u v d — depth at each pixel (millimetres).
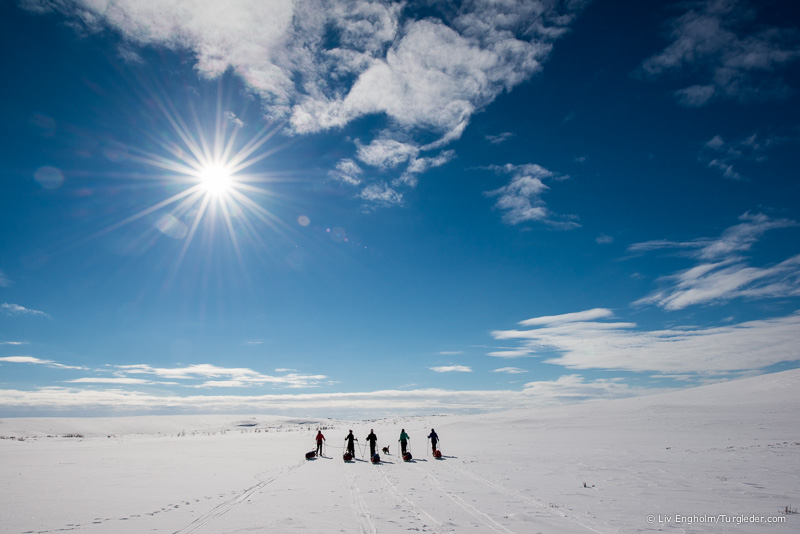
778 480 13930
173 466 21141
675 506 10273
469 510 10055
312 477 16828
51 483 15070
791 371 87562
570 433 41781
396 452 30891
